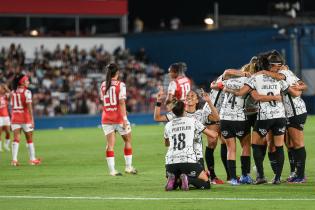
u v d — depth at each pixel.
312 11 94.38
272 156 31.53
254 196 27.27
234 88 30.41
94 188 30.92
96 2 101.31
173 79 35.59
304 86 31.05
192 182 29.02
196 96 30.88
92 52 90.12
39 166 41.62
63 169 39.72
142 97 85.06
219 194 27.86
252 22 103.00
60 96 82.31
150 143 54.25
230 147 30.95
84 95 83.31
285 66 31.25
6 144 53.84
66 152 49.94
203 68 93.12
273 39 87.69
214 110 30.84
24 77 42.59
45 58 87.69
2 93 53.22
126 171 36.69
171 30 94.88
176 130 28.89
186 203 25.78
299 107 31.17
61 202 26.86
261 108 30.28
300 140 31.33
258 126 30.44
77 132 70.12
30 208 25.59
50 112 81.12
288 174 34.59
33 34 91.44
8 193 29.88
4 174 37.88
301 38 86.81
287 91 30.73
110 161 36.03
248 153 31.08
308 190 28.77
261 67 30.38
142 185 31.62
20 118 42.47
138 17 115.25
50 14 98.88
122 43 97.12
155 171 37.56
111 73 35.62
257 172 30.92
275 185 30.38
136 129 71.50
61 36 93.00
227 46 91.25
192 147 28.83
